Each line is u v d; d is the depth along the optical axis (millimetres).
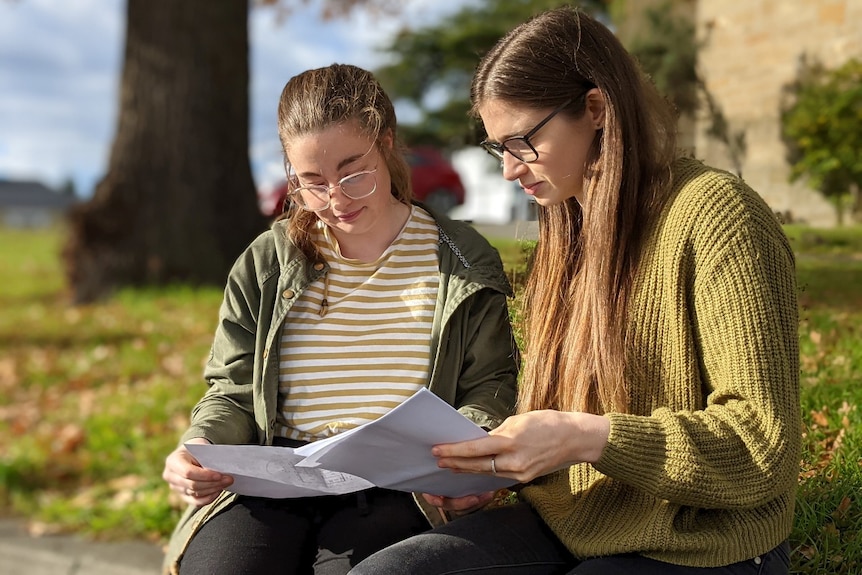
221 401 2283
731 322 1722
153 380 6418
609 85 1883
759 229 1762
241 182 9750
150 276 9391
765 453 1679
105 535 4375
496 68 1947
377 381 2229
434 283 2279
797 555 2326
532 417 1731
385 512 2162
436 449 1750
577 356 1934
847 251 4973
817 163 6223
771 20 6805
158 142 9477
